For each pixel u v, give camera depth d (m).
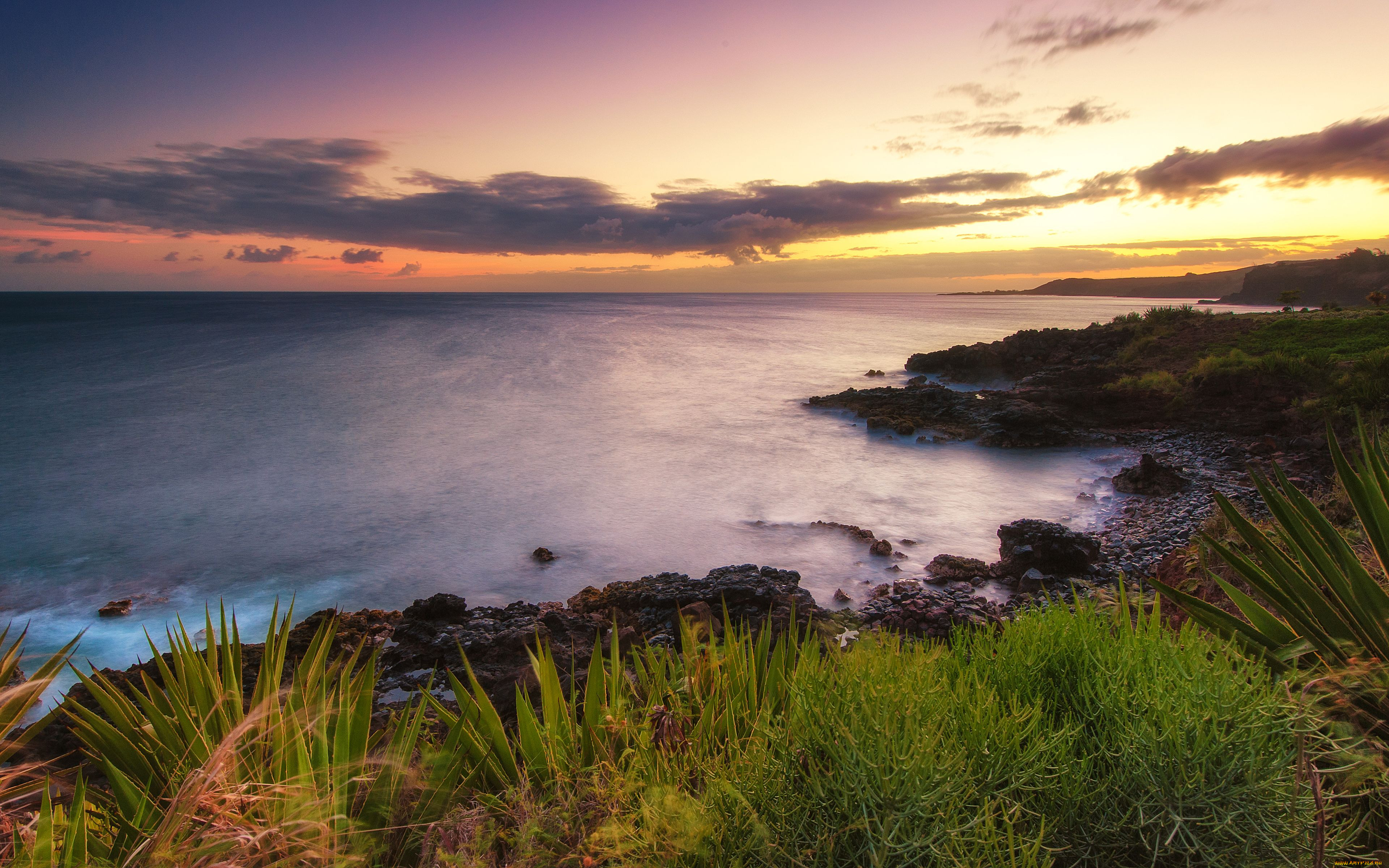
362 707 2.25
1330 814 1.62
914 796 1.42
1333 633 2.38
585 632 12.12
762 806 1.61
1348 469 2.45
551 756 2.19
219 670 2.61
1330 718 1.89
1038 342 58.00
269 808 1.66
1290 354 36.00
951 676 2.19
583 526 21.55
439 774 2.17
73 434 36.69
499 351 87.31
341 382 57.56
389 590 16.94
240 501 24.55
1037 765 1.61
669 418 41.81
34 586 17.30
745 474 28.19
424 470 29.00
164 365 70.31
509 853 1.83
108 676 10.02
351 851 1.81
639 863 1.59
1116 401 34.84
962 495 24.75
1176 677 1.80
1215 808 1.52
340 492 25.75
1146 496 22.97
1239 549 2.67
